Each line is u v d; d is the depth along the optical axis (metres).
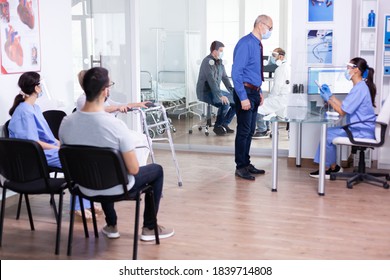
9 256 3.72
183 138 7.43
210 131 7.30
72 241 3.93
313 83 6.23
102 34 6.45
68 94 5.66
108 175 3.38
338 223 4.38
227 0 6.98
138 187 3.59
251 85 5.73
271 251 3.78
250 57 5.66
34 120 4.23
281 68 6.76
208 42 7.12
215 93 7.20
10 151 3.70
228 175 6.01
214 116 7.26
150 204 3.92
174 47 7.27
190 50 7.21
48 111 4.95
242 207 4.82
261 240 4.00
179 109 7.37
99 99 3.38
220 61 7.11
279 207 4.81
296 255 3.70
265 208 4.78
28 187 3.83
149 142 4.88
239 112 5.80
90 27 6.30
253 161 6.72
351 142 5.44
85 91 3.36
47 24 5.32
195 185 5.59
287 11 6.73
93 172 3.40
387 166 6.25
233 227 4.29
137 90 6.84
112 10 6.54
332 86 6.21
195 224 4.36
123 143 3.35
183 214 4.62
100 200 3.55
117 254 3.75
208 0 7.05
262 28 5.68
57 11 5.45
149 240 3.98
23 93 4.27
